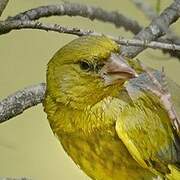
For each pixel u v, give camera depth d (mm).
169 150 1990
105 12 2045
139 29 2057
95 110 1981
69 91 1980
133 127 1981
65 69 1979
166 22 2031
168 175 1994
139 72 1986
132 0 1977
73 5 2027
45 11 2016
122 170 1990
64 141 1993
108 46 1972
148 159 1987
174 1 2039
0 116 2000
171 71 2080
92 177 1999
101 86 1975
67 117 1985
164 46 1977
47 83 1986
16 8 2078
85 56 1972
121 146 1985
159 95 1968
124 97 1984
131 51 2029
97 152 1987
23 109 2004
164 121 1986
